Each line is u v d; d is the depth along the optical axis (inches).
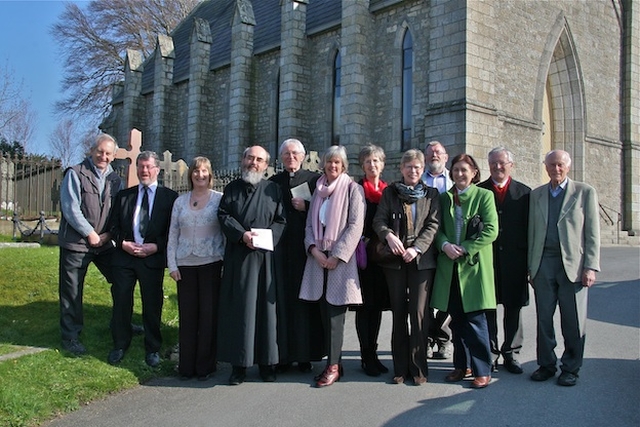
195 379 254.2
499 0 683.4
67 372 241.4
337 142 859.4
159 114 1232.2
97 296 341.1
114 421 208.7
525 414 206.7
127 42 1843.0
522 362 271.1
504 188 262.1
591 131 824.9
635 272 521.3
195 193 260.1
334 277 240.8
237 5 995.9
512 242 256.2
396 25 746.2
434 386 238.4
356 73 754.2
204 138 1117.1
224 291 247.8
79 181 266.1
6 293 333.7
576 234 238.2
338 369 248.2
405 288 241.6
